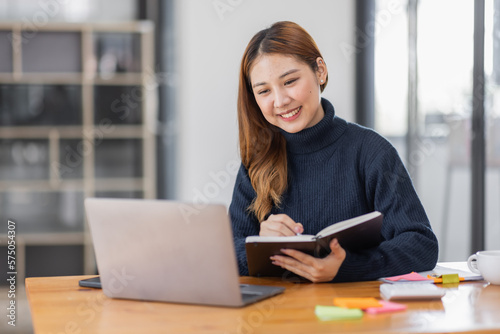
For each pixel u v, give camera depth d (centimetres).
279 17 440
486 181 328
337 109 436
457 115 346
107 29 449
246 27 443
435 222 368
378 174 171
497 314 119
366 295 136
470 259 156
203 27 442
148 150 457
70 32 452
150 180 456
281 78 165
